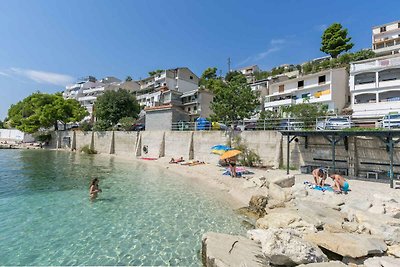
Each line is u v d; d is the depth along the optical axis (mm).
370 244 6824
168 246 8117
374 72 33062
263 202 12047
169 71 65500
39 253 7543
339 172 17844
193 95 48875
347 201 11047
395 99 30297
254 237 8188
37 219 10422
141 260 7207
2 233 8953
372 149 16812
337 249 6871
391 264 5848
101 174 22250
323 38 59531
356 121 18297
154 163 29781
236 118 29219
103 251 7719
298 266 5805
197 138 29438
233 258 6434
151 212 11555
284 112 27078
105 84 97812
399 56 31125
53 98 53406
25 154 39312
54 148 50344
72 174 22031
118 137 39844
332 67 47438
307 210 9898
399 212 9008
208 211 11828
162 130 34906
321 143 19328
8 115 69188
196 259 7301
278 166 21609
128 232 9203
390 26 61938
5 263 6969
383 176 16188
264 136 23250
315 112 23812
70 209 11820
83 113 51969
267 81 53125
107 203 12938
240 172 19391
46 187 16625
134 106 48594
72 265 6906
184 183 18453
